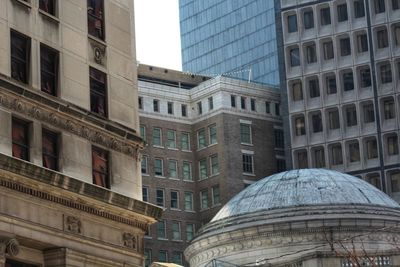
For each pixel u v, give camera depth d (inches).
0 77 1706.4
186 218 6141.7
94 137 1923.0
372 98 5895.7
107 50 2004.2
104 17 2012.8
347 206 4020.7
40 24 1833.2
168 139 6210.6
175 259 6033.5
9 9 1764.3
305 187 4175.7
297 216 3988.7
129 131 2015.3
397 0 5944.9
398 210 4114.2
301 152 5999.0
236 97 6240.2
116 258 1932.8
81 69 1918.1
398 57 5885.8
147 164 6087.6
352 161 5900.6
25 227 1723.7
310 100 6003.9
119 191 1969.7
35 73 1798.7
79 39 1924.2
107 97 1980.8
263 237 4008.4
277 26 6127.0
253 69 7519.7
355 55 5959.6
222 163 6102.4
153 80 6614.2
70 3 1916.8
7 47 1744.6
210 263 4092.0
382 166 5821.9
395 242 3846.0
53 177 1775.3
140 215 2003.0
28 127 1779.0
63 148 1838.1
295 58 6082.7
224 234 4101.9
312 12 6077.8
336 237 3914.9
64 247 1801.2
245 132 6215.6
